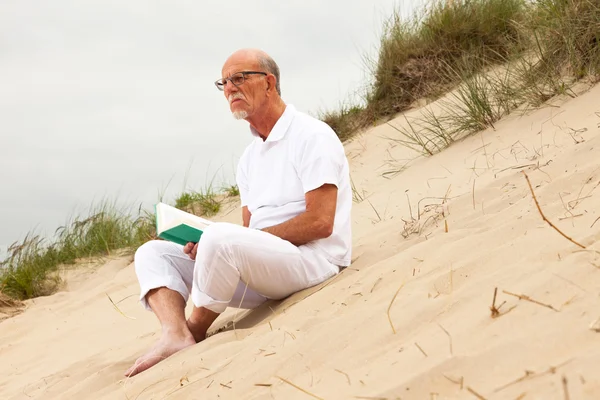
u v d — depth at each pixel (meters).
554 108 4.61
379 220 4.44
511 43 6.25
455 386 1.60
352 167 6.09
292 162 3.15
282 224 3.09
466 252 2.58
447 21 6.91
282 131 3.18
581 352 1.53
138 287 5.83
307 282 3.07
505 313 1.85
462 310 2.01
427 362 1.75
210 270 2.87
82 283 6.77
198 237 2.98
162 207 2.99
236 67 3.18
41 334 5.05
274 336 2.42
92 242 7.57
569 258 2.02
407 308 2.20
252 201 3.31
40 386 3.31
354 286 2.77
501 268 2.23
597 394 1.36
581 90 4.63
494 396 1.49
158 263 3.12
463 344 1.78
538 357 1.58
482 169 4.34
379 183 5.34
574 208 2.57
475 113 5.15
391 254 3.23
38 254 7.36
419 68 6.93
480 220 3.00
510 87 5.23
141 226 7.80
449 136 5.32
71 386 3.10
